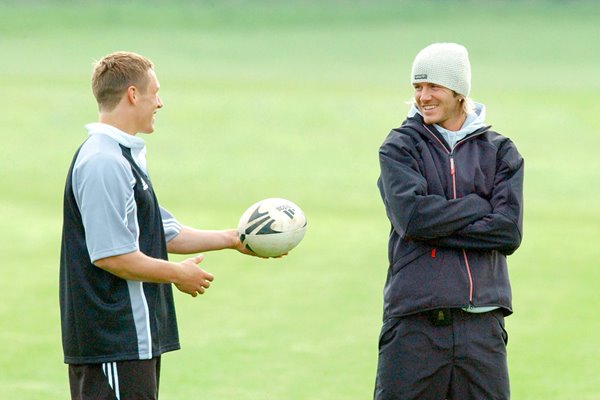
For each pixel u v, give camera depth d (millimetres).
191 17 189500
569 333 30734
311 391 24844
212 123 88750
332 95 105500
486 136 17672
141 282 16422
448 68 17156
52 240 46844
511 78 125688
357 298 35469
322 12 199750
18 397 24234
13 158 74000
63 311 16688
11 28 167750
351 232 48500
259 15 195375
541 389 25094
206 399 24156
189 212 54344
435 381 16922
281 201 18734
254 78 125188
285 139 81812
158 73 128375
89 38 162625
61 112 93688
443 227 16688
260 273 39406
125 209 16141
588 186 62438
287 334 30578
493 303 16953
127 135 16641
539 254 42906
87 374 16406
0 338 30062
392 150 17219
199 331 30969
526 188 61906
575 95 105000
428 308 16703
